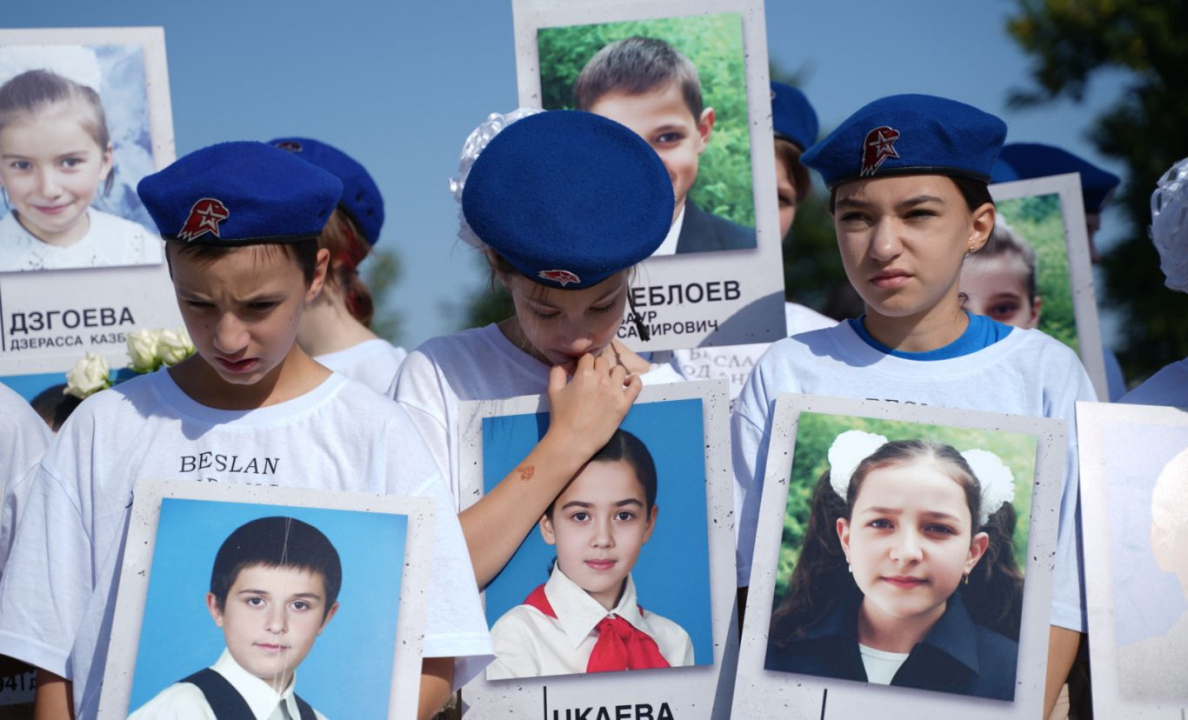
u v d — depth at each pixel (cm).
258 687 305
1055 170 662
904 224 346
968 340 360
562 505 340
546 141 343
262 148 316
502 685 333
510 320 375
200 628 307
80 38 468
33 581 316
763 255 420
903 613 325
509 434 349
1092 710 328
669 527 339
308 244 316
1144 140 1282
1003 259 564
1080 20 1315
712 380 344
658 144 420
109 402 331
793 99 599
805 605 327
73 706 312
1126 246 1298
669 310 419
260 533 312
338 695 305
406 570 312
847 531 331
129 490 321
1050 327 564
